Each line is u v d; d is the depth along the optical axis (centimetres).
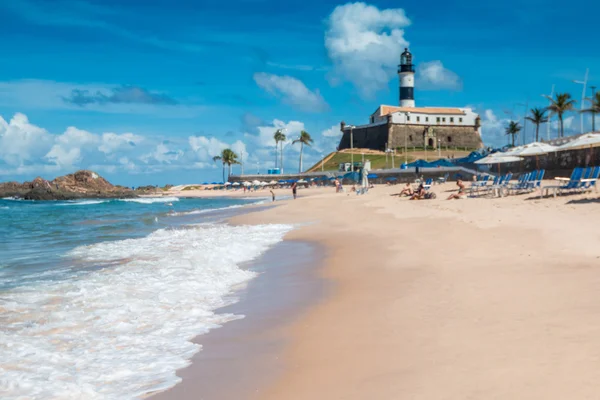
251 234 2178
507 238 1370
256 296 999
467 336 624
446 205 2769
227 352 664
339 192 7219
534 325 633
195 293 1029
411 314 757
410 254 1312
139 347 694
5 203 8500
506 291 822
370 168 11494
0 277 1302
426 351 591
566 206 2019
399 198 4066
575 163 4806
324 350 643
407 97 14738
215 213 4156
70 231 2841
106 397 533
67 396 535
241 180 13688
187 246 1792
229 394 530
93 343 714
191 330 771
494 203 2570
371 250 1469
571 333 588
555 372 486
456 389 477
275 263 1409
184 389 548
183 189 15275
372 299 886
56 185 11094
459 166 8844
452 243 1400
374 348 626
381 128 13825
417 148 13600
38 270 1412
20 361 641
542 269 959
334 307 862
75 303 948
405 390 490
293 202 4944
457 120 13962
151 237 2170
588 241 1184
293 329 752
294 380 552
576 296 745
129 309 900
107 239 2342
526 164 5956
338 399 489
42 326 800
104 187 11938
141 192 13100
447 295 843
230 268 1317
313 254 1519
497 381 482
